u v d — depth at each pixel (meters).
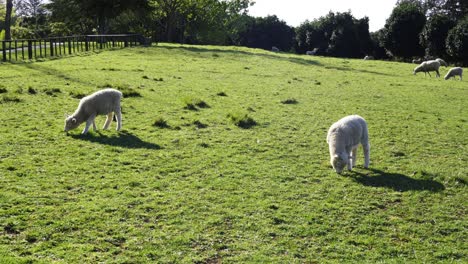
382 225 9.48
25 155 12.17
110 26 83.56
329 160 13.45
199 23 90.81
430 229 9.42
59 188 10.22
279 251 8.22
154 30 86.12
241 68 34.41
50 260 7.43
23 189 9.95
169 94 21.78
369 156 13.35
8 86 20.39
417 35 78.56
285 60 44.31
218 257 7.95
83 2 60.50
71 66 29.30
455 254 8.47
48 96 19.14
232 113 17.98
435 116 20.69
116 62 33.25
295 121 18.17
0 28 89.56
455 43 67.44
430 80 35.66
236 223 9.15
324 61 48.00
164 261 7.70
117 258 7.68
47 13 92.69
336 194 10.91
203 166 12.34
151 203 9.80
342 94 25.44
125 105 18.64
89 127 14.68
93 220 8.88
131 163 12.16
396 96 25.88
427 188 11.54
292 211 9.85
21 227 8.38
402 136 16.83
